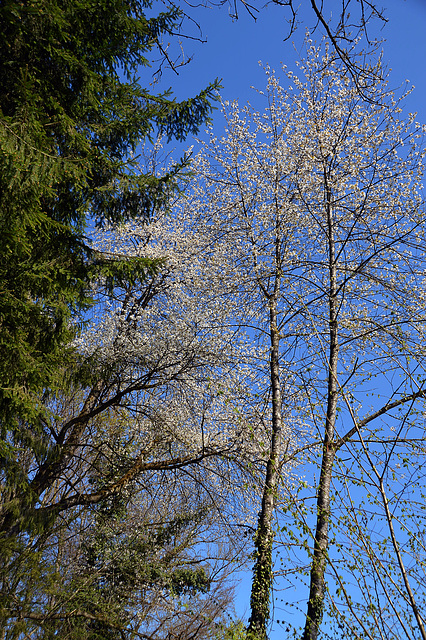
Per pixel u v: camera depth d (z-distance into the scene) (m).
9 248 5.09
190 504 11.05
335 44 4.21
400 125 8.87
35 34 5.64
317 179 9.05
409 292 8.43
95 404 11.59
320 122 9.17
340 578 4.93
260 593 6.32
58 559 9.76
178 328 10.43
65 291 6.64
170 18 8.41
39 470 9.54
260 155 9.73
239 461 9.56
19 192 4.76
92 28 7.16
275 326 8.41
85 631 8.16
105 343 10.78
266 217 9.14
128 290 11.16
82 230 7.55
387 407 6.95
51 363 6.43
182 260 10.95
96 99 6.96
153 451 10.87
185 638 9.84
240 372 10.17
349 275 8.55
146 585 10.07
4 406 5.60
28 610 7.13
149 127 8.01
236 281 9.27
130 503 11.57
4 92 5.86
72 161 5.43
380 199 8.71
